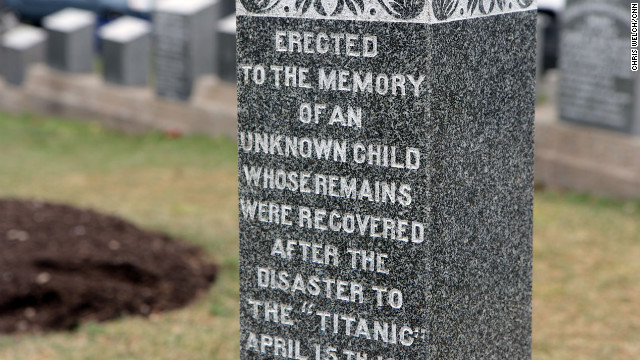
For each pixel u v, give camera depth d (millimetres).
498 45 3910
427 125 3691
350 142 3883
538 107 11023
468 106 3820
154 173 10664
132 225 8414
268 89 4047
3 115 14031
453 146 3789
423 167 3727
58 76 13969
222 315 6656
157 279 7238
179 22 12383
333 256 4016
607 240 8180
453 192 3822
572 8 9883
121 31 13352
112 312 6727
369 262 3930
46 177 10469
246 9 4035
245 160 4168
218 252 7902
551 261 7691
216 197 9625
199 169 10812
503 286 4137
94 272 7277
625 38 9430
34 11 19078
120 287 7027
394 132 3768
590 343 6180
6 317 6609
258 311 4258
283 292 4176
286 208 4102
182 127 12562
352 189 3916
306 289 4113
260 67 4047
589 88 9773
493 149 3963
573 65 9906
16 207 8664
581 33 9805
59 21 14070
